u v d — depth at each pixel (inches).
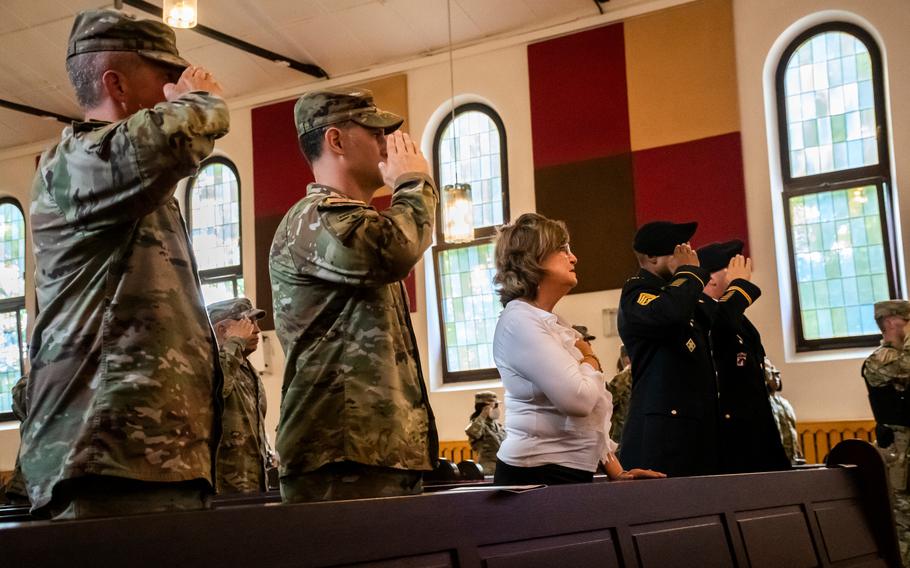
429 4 422.0
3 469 517.0
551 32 422.3
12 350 528.7
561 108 418.0
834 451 148.0
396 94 453.1
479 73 437.4
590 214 405.7
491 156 440.5
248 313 179.5
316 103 99.0
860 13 374.6
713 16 396.2
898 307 233.6
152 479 72.6
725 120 389.7
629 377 260.1
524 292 105.7
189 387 77.2
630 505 93.4
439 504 72.4
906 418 225.0
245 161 479.5
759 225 379.9
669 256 136.3
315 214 88.3
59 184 75.7
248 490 164.4
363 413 87.0
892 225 370.3
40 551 47.8
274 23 434.3
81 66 83.3
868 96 378.9
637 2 407.5
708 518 105.5
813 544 124.7
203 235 492.7
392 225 87.1
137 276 76.5
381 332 89.7
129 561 51.3
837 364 363.3
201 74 80.5
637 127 402.9
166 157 72.7
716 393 134.3
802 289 380.2
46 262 77.0
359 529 65.2
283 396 89.7
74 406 73.4
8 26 438.6
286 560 59.6
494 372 433.7
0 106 492.1
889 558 141.3
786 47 392.8
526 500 81.0
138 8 415.2
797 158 387.2
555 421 100.8
